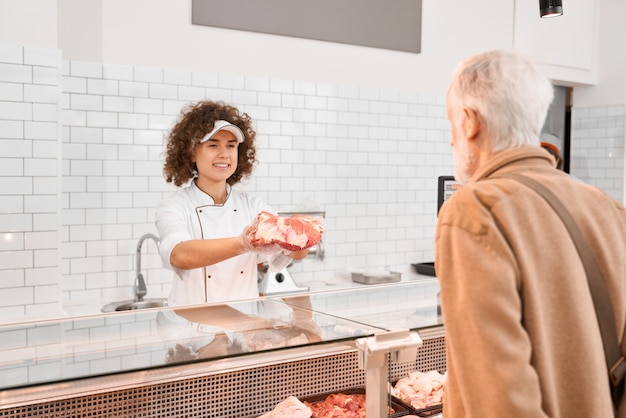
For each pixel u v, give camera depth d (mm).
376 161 4020
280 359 1684
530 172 1130
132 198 3209
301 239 1803
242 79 3494
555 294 1039
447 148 4340
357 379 1878
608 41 4816
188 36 3324
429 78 4223
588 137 4969
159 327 1466
